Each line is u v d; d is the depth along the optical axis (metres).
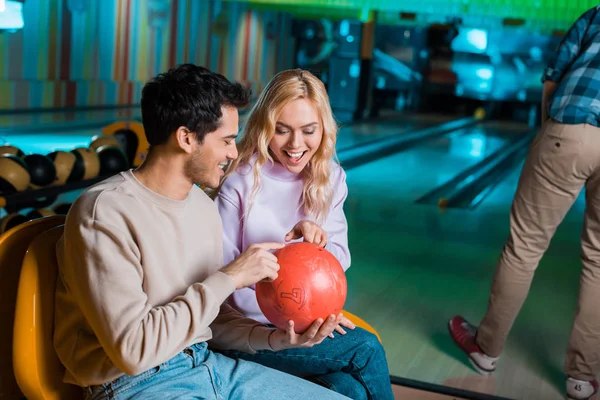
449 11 12.98
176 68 1.08
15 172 2.66
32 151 6.44
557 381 2.23
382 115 15.85
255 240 1.47
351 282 3.17
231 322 1.32
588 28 1.93
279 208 1.49
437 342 2.51
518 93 17.78
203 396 1.11
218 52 14.55
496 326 2.17
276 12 16.53
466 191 6.20
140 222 1.07
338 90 14.17
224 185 1.48
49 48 10.03
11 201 2.63
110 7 11.16
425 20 16.47
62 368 1.13
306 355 1.38
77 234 1.03
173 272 1.12
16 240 1.12
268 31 16.41
